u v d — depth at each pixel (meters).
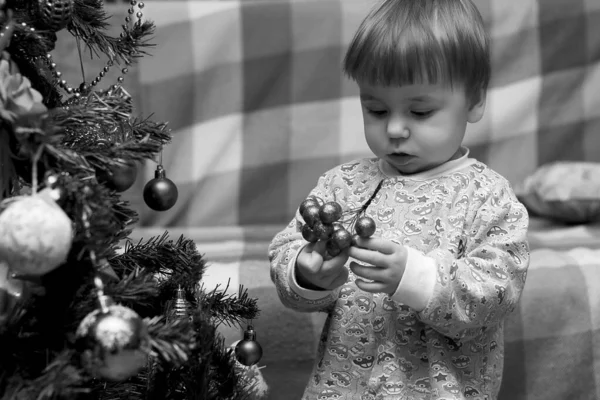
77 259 0.70
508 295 0.91
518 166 1.86
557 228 1.68
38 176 0.75
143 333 0.65
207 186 1.80
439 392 0.91
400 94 0.93
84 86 0.90
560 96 1.88
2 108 0.68
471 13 0.98
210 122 1.80
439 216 0.95
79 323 0.71
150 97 1.77
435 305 0.86
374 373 0.93
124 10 1.77
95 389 0.80
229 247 1.56
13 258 0.64
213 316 0.98
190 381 0.81
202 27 1.79
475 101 1.00
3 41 0.71
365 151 1.85
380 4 0.99
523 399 1.33
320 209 0.83
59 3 0.76
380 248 0.85
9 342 0.70
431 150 0.95
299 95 1.83
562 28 1.87
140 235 1.64
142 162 0.77
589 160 1.88
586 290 1.36
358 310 0.96
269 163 1.82
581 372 1.35
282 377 1.31
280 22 1.82
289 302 0.96
